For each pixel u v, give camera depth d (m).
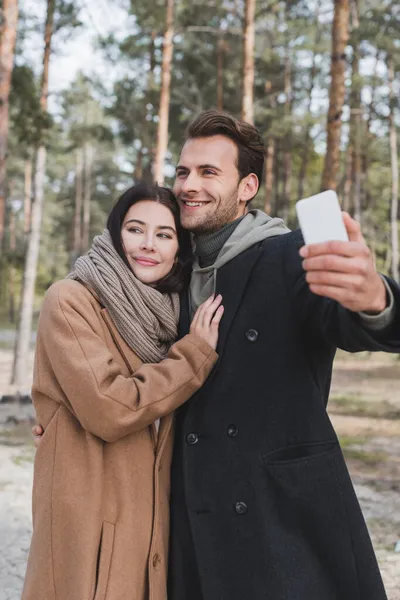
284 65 22.47
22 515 4.77
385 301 1.27
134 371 1.74
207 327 1.69
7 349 22.69
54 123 12.81
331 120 8.09
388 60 21.30
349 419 9.20
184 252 1.87
